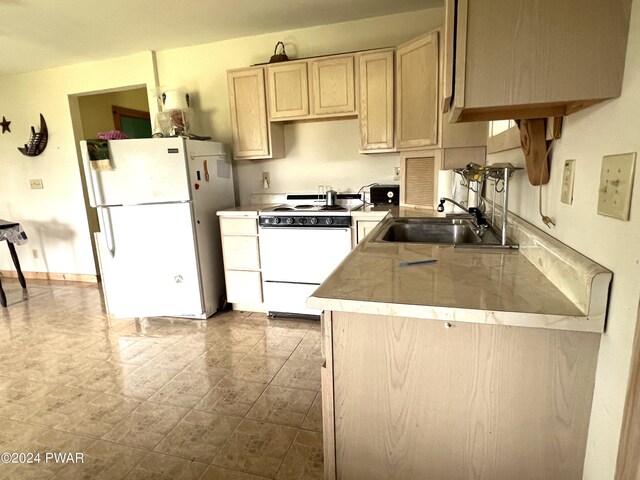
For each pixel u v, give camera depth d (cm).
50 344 267
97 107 435
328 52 312
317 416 183
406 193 292
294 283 293
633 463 63
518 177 154
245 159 333
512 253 135
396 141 280
